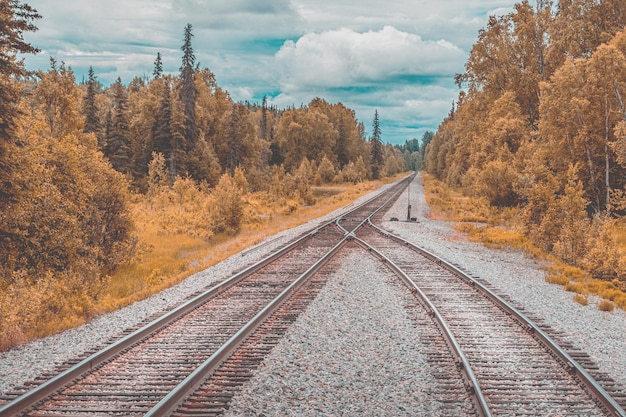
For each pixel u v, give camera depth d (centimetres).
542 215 2464
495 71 5025
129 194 2172
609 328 1088
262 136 11319
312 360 829
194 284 1463
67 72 3031
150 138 6150
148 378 740
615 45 3353
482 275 1577
